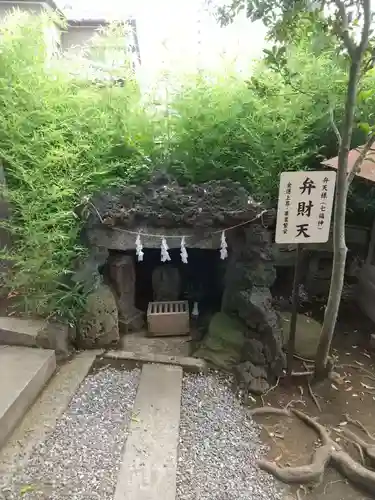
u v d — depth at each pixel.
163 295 3.60
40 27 3.27
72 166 3.07
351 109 2.25
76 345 3.16
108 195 2.97
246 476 2.18
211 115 3.27
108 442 2.32
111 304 3.15
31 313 3.25
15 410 2.38
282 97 3.07
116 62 3.44
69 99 3.16
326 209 2.51
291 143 3.21
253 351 2.89
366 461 2.32
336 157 3.14
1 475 2.08
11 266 3.64
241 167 3.30
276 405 2.73
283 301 3.88
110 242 2.94
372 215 3.79
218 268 3.74
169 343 3.29
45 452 2.23
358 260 3.96
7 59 3.06
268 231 2.96
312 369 3.04
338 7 2.11
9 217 3.41
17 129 3.00
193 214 2.79
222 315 3.25
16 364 2.73
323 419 2.64
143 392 2.71
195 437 2.40
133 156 3.37
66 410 2.56
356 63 2.17
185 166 3.33
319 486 2.17
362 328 3.65
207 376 2.92
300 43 2.77
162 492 1.99
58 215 2.89
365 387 2.94
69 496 1.98
